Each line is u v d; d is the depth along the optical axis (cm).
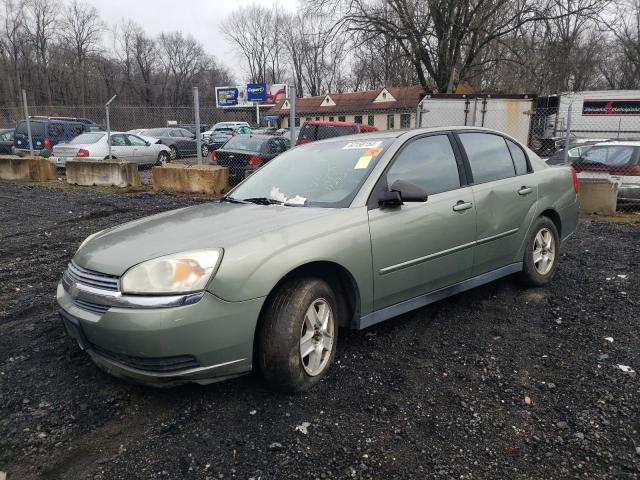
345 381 319
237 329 276
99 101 7256
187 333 263
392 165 369
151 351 262
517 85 2806
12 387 314
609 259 591
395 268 348
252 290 278
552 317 419
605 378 316
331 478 234
